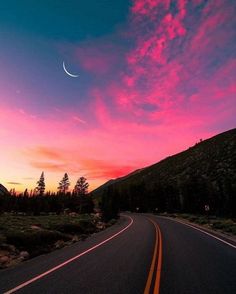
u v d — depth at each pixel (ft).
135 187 369.91
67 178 431.43
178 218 174.09
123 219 175.63
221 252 44.11
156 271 30.94
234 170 319.68
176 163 501.56
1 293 23.08
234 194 204.44
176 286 25.05
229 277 28.30
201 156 449.48
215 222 105.29
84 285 25.44
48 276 28.99
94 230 96.48
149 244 54.24
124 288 24.47
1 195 298.15
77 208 322.14
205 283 26.03
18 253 47.96
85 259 38.93
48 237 59.67
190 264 34.73
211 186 250.37
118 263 35.76
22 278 28.27
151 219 161.07
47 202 293.64
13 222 117.80
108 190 257.75
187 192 252.01
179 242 56.80
